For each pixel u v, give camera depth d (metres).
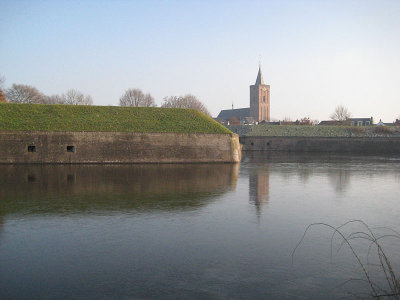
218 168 33.03
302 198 17.98
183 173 28.05
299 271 8.66
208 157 39.66
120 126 38.38
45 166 32.22
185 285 7.85
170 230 11.87
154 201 16.52
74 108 39.84
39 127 35.47
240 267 8.84
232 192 19.34
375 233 11.96
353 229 12.38
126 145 37.09
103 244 10.43
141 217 13.52
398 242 11.02
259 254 9.74
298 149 73.69
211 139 39.88
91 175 25.77
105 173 27.16
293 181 24.39
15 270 8.58
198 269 8.70
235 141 41.19
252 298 7.31
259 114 173.12
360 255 9.81
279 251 10.00
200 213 14.30
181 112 43.88
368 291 7.68
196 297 7.32
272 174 28.55
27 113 37.03
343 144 72.62
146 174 26.88
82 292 7.49
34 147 34.75
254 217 13.80
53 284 7.85
